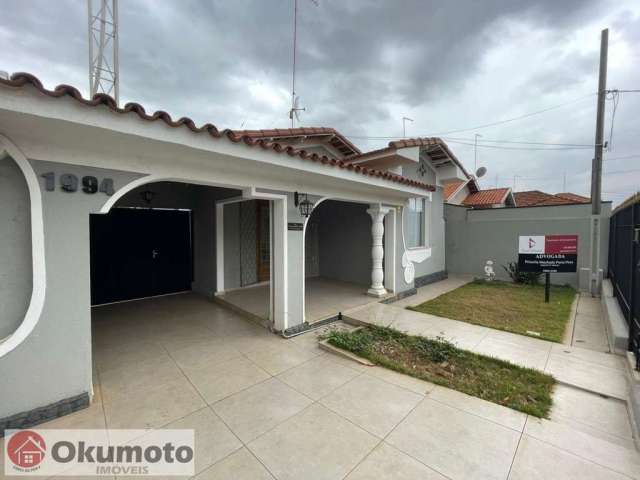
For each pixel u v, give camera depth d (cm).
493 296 813
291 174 473
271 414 300
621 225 633
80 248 305
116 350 459
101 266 726
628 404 310
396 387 350
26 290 281
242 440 263
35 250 276
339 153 1011
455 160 1030
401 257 806
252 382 363
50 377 289
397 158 838
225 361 421
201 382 363
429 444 255
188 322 594
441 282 1040
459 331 527
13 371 270
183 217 857
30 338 278
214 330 549
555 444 253
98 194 315
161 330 548
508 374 381
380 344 475
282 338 510
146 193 761
